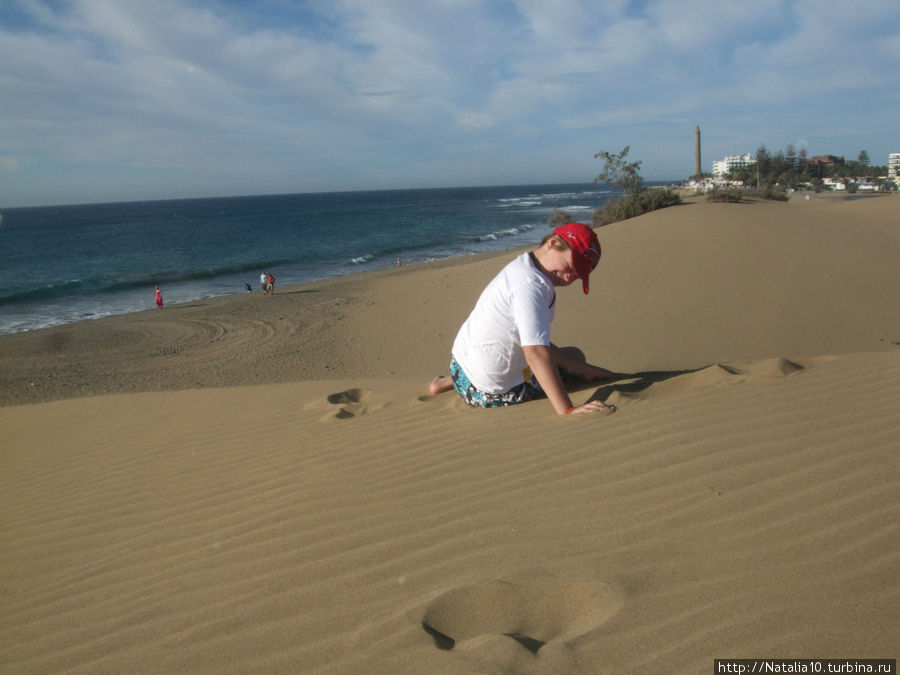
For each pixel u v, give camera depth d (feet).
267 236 223.51
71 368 52.06
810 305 38.73
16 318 82.17
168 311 76.64
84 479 14.03
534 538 7.06
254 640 6.13
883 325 34.37
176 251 176.04
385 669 5.17
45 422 23.32
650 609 5.45
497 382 11.93
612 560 6.33
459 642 5.49
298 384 24.50
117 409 23.31
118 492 12.48
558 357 12.55
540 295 10.89
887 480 7.06
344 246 171.73
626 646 5.00
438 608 5.97
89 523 11.03
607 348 36.76
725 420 9.50
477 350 11.82
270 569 7.64
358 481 9.85
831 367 11.79
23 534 11.18
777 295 41.09
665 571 6.00
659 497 7.51
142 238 240.53
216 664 5.84
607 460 8.77
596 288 48.65
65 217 537.24
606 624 5.33
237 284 108.58
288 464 11.62
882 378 10.67
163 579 8.13
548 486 8.32
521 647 5.15
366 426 13.00
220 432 15.81
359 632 5.83
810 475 7.45
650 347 35.83
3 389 46.39
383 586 6.65
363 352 50.52
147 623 7.02
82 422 21.77
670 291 45.21
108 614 7.52
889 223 64.18
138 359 54.24
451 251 150.30
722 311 39.88
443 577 6.59
